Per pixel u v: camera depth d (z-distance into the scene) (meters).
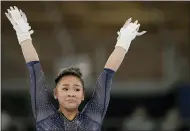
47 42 38.50
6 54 36.91
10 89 35.03
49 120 9.91
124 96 35.03
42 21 38.78
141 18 38.84
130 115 33.75
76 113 10.04
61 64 36.56
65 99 9.78
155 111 34.50
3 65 36.69
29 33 10.23
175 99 33.97
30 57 10.01
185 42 38.78
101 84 10.12
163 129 30.94
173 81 35.66
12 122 31.16
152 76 37.09
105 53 37.34
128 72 37.12
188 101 32.12
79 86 9.86
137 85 36.12
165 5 38.78
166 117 32.97
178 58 37.75
